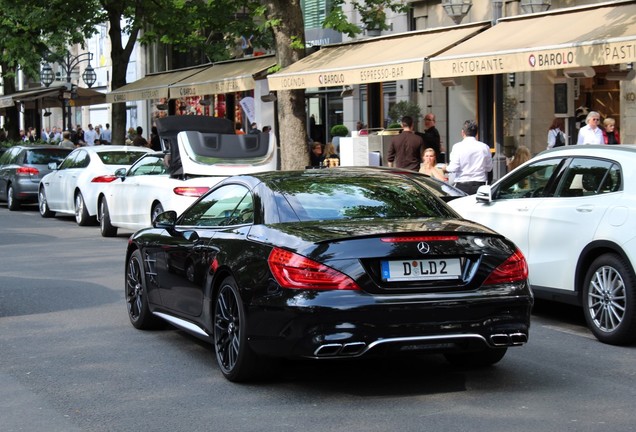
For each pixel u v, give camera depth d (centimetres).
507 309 786
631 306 998
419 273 773
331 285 756
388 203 877
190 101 4491
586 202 1078
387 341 755
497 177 2248
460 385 840
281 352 777
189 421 738
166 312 1034
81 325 1148
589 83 2502
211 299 883
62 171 2656
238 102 4062
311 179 911
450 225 816
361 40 2552
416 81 3047
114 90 3688
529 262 1153
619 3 1891
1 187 3178
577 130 2536
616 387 833
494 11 2148
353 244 767
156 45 5191
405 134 2120
